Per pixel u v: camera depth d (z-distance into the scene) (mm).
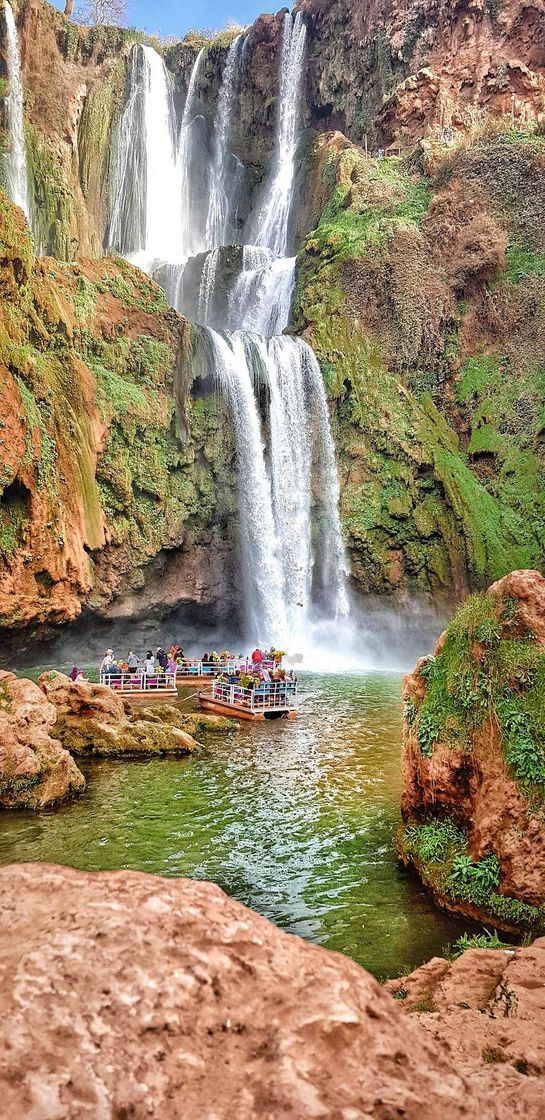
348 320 42062
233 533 36906
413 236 42906
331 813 12320
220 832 11375
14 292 27641
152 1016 1881
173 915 2141
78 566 28734
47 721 13883
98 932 2035
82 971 1927
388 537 38719
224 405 36656
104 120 53656
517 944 7727
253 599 37469
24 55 49875
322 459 39938
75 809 12492
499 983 5215
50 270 31484
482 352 42219
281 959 2119
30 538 26828
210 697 22266
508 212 42938
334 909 8719
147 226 55344
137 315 34031
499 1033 4051
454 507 37906
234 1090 1771
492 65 48312
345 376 40500
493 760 8742
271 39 60000
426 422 40125
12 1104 1625
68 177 50156
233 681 22172
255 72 60250
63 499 28484
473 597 10094
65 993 1869
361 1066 1854
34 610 26875
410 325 41906
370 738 18188
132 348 33531
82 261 33844
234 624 38062
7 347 26391
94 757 16047
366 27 54719
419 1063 1924
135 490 33000
